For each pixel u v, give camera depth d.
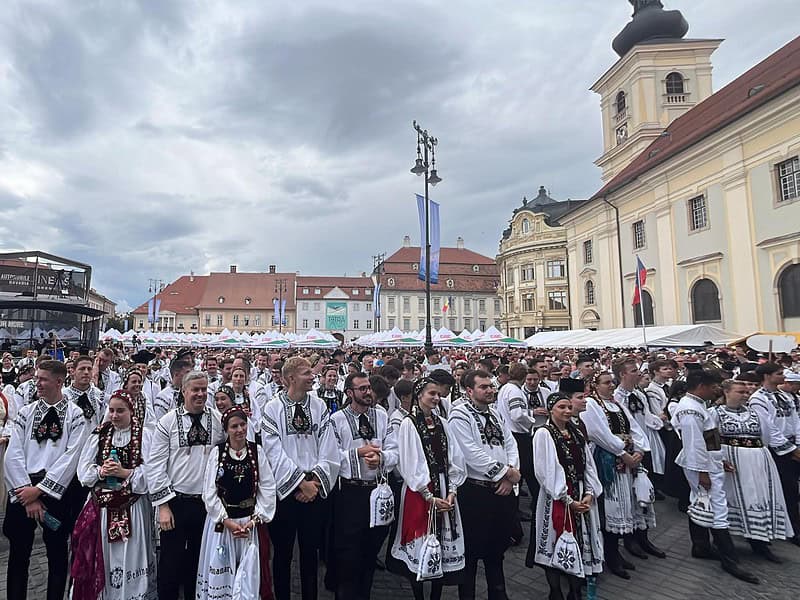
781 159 21.66
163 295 87.94
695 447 5.69
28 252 20.30
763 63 28.62
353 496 4.69
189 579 4.17
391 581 5.43
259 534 4.01
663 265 29.48
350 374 5.09
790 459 6.40
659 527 6.95
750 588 5.11
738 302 23.94
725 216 24.80
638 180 31.47
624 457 5.55
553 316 52.19
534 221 54.78
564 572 4.55
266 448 4.46
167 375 11.13
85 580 3.88
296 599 4.92
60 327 19.91
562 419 4.78
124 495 4.09
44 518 4.32
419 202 17.56
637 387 7.86
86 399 4.97
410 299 80.31
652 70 36.53
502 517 4.63
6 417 6.31
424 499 4.36
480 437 4.76
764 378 6.62
